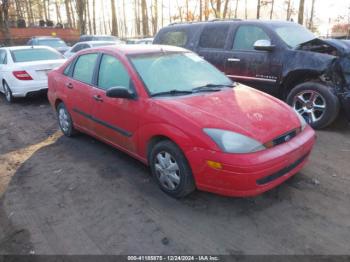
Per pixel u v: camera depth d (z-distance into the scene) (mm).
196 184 3186
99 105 4316
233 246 2770
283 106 3771
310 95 5387
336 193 3516
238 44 6414
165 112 3346
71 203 3535
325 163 4242
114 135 4199
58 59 8766
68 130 5477
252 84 6223
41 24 29516
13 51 8555
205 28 7031
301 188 3627
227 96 3764
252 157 2910
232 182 2938
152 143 3615
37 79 7926
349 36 18672
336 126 5648
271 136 3092
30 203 3588
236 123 3127
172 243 2838
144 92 3670
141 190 3707
